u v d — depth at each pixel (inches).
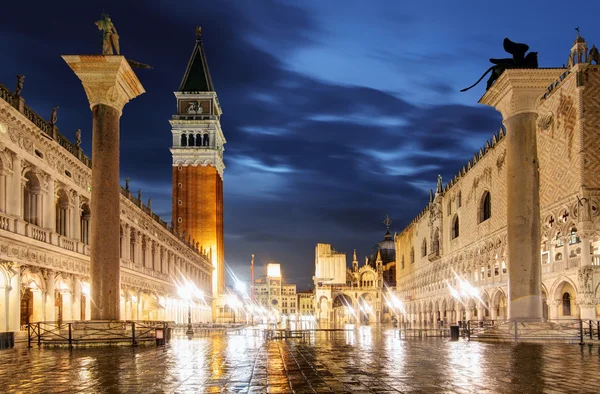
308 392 657.0
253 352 1238.3
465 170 3575.3
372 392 653.9
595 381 729.0
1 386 705.6
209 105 6692.9
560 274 2199.8
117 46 1542.8
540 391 649.6
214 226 6382.9
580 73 2043.6
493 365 922.1
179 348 1371.8
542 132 2370.8
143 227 3154.5
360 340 1861.5
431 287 4675.2
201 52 6909.5
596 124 2022.6
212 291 6259.8
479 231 3240.7
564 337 1529.3
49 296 1840.6
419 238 5260.8
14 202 1626.5
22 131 1672.0
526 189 1624.0
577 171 2042.3
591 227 1995.6
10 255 1568.7
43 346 1378.0
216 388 687.1
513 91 1647.4
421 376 790.5
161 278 3565.5
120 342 1407.5
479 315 3233.3
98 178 1461.6
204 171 6441.9
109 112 1489.9
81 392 657.0
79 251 2118.6
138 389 678.5
